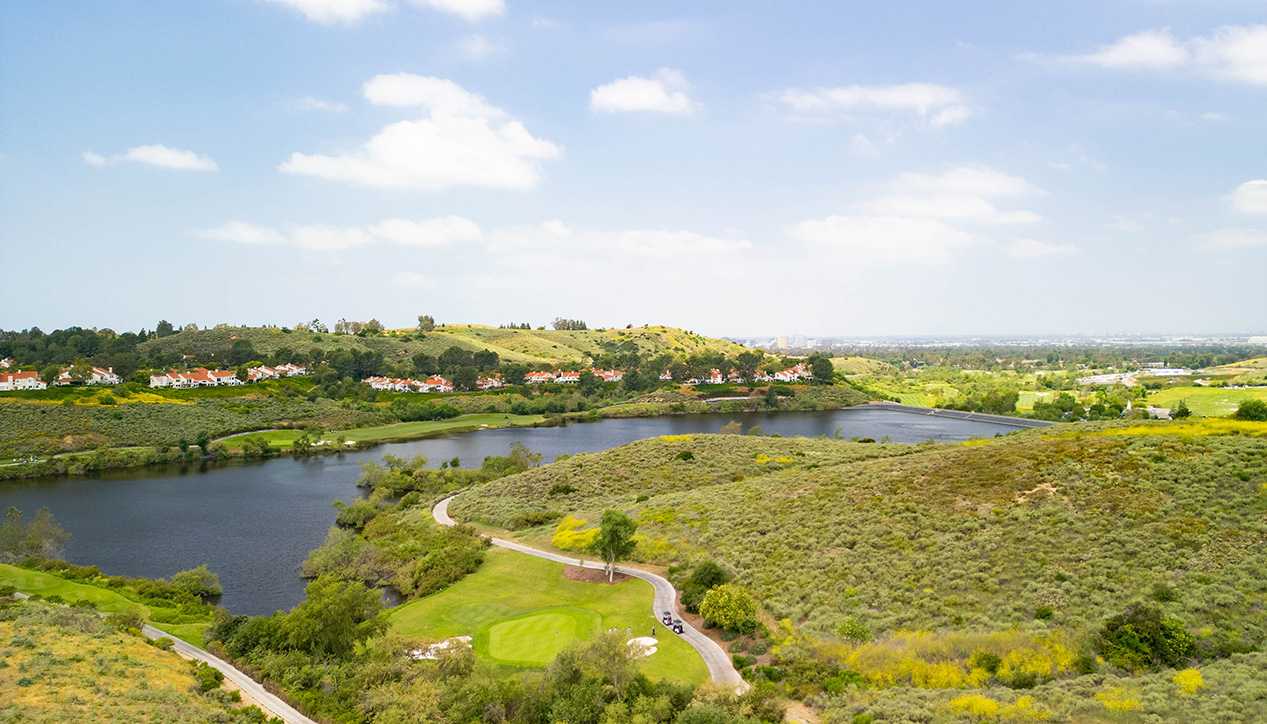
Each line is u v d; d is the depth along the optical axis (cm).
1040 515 4625
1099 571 3859
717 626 4356
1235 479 4462
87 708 3234
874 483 5959
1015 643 3334
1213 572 3609
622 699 3328
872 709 2970
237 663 4278
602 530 5472
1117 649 3158
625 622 4512
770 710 3119
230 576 6538
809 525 5400
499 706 3419
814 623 4009
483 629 4594
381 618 4681
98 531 8012
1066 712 2689
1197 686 2727
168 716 3291
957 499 5197
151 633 4803
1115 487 4725
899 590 4184
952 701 2916
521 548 6412
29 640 3972
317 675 4019
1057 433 7669
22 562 6384
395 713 3400
